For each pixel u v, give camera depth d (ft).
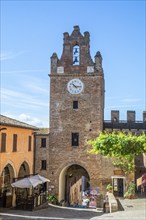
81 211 100.27
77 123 134.92
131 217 69.00
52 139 135.54
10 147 108.68
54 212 96.17
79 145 133.80
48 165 134.62
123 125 148.66
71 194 163.63
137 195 129.70
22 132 120.16
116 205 88.89
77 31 141.49
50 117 136.77
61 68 138.21
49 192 132.26
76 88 136.67
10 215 84.23
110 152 42.27
